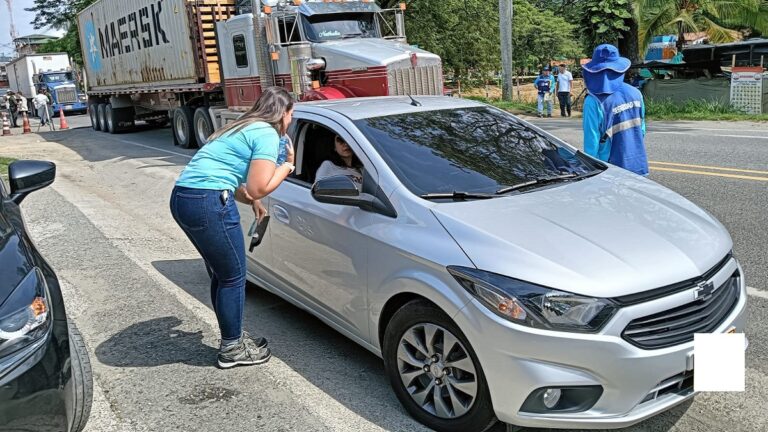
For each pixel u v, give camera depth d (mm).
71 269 6027
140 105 20531
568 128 16391
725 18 22562
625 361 2793
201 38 14688
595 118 4938
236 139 3682
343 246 3771
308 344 4418
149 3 16875
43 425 2578
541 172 4055
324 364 4105
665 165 10016
